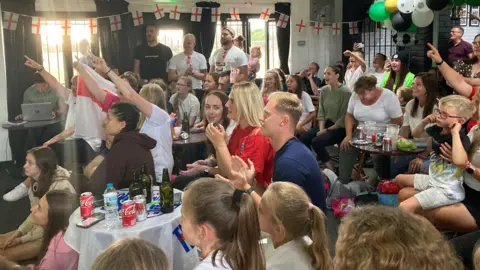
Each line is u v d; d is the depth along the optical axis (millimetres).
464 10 6652
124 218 2146
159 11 7180
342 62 8641
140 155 2455
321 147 4895
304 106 5270
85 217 2156
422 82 3869
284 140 2135
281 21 8508
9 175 1462
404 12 5898
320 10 8703
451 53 5902
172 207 2348
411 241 907
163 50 6070
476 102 2701
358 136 4188
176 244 2291
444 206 2693
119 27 6426
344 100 4926
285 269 1586
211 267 1424
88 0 3275
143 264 1249
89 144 2074
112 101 2254
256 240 1471
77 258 1981
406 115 4168
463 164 2580
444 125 2742
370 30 8562
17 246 1604
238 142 2623
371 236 929
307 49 8828
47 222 1607
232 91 2578
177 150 4227
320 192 2070
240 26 8430
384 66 6129
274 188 1680
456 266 962
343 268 948
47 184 1551
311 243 1603
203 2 7684
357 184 4219
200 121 4754
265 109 2146
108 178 2342
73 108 1576
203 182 1525
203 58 6020
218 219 1442
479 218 2617
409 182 3105
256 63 6988
